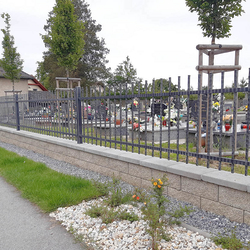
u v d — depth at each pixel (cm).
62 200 366
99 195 396
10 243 273
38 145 739
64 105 648
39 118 777
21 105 880
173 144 687
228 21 487
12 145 906
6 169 552
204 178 315
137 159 412
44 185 430
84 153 550
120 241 265
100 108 523
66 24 1159
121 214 318
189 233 272
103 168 498
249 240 250
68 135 692
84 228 299
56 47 1193
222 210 303
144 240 263
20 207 368
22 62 2227
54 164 605
